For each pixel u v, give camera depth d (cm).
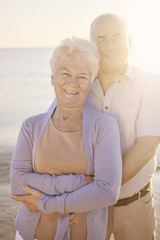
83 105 171
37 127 176
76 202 157
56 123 174
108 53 188
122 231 204
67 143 168
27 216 179
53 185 164
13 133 1228
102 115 172
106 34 187
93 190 156
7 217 361
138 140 185
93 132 166
